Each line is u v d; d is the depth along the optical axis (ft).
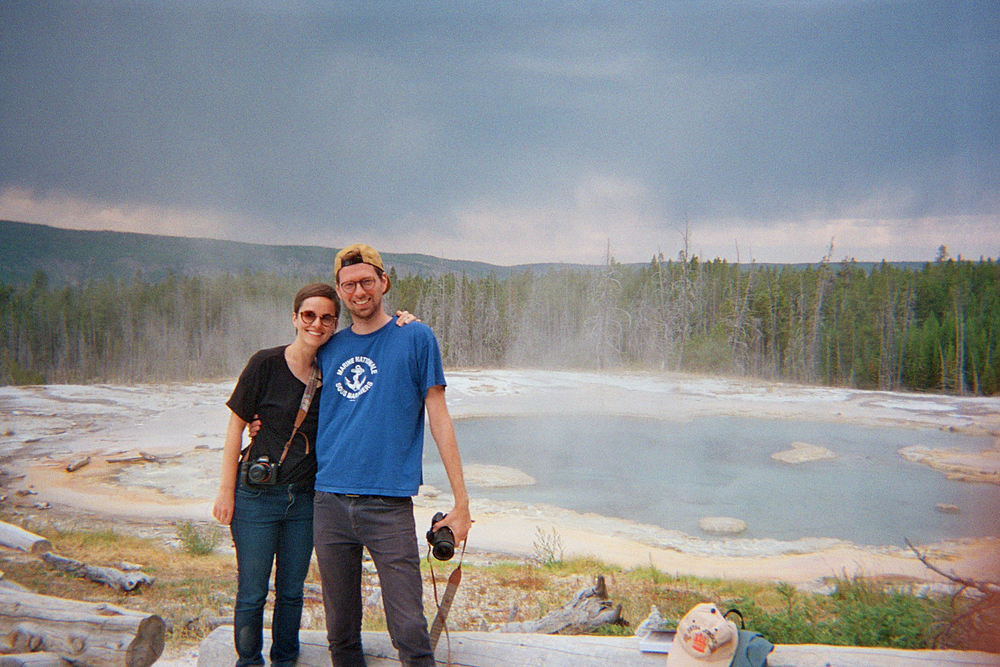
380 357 9.35
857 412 187.21
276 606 10.37
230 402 10.23
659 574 45.93
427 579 38.52
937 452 129.18
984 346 222.28
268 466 10.01
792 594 26.96
